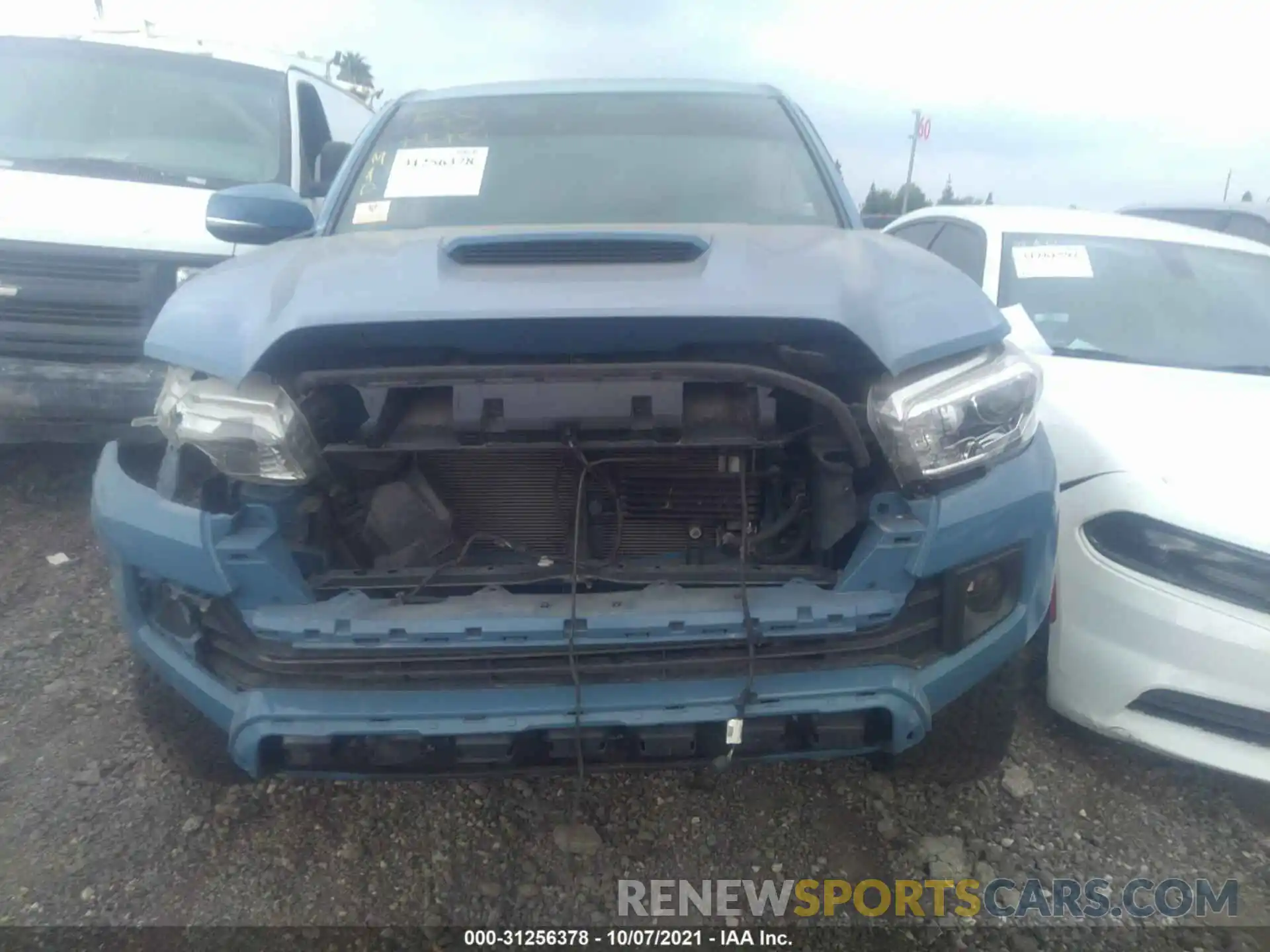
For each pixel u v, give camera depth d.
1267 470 2.85
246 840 2.67
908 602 2.21
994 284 4.27
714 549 2.44
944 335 2.24
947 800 2.87
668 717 2.11
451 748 2.17
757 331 2.15
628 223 3.10
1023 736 3.13
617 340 2.17
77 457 5.03
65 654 3.47
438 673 2.14
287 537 2.24
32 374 4.22
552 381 2.11
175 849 2.63
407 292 2.17
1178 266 4.31
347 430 2.35
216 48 6.10
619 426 2.24
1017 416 2.31
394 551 2.36
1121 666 2.82
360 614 2.14
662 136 3.47
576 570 2.22
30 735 3.04
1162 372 3.62
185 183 5.15
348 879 2.55
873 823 2.78
